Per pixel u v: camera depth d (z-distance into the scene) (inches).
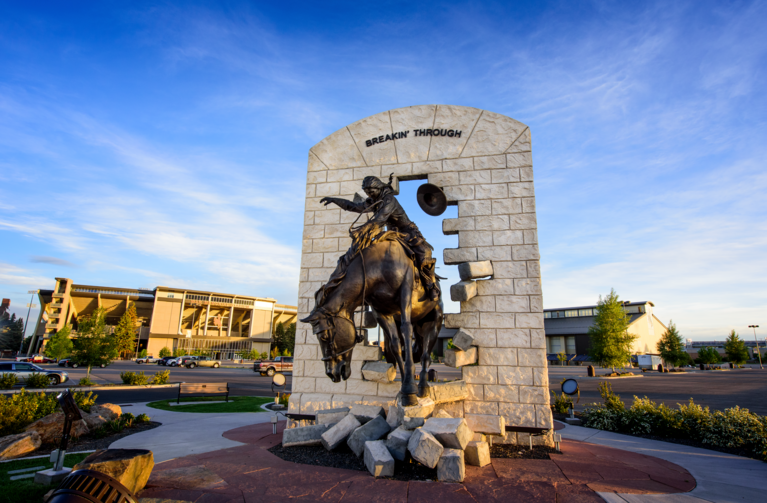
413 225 271.9
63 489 142.3
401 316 234.1
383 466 203.0
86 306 3964.1
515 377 294.2
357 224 352.8
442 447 203.2
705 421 369.1
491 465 227.3
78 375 1227.9
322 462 231.1
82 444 323.9
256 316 4173.2
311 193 372.8
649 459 263.6
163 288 3818.9
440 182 341.7
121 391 860.6
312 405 324.5
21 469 249.3
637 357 2532.0
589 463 239.3
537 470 218.7
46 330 3649.1
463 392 296.0
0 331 4360.2
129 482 176.2
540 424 284.0
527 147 331.3
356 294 229.3
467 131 346.3
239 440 316.8
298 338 344.8
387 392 313.7
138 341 3735.2
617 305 1785.2
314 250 359.3
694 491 197.6
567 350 2910.9
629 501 175.5
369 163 363.3
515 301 305.4
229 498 175.3
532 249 311.6
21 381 948.0
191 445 302.8
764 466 267.3
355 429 242.5
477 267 310.5
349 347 227.8
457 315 311.0
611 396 482.3
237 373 1643.7
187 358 2172.7
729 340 3078.2
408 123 361.1
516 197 323.9
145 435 351.9
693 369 2470.5
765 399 759.7
